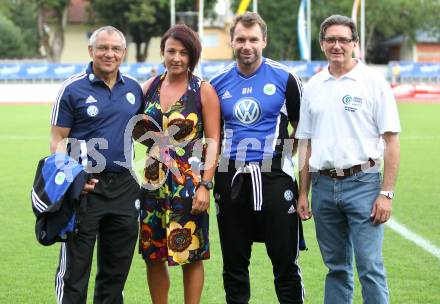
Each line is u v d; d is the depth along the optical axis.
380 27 54.38
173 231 5.23
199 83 5.36
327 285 5.29
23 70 38.31
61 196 4.74
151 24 49.91
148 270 5.49
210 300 6.14
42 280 6.70
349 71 4.98
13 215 9.59
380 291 4.94
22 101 35.75
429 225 8.73
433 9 54.78
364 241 4.96
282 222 5.34
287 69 5.43
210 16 53.12
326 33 4.96
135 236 5.27
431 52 57.09
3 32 56.78
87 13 53.00
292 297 5.47
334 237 5.18
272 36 50.16
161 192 5.26
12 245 8.02
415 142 18.08
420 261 7.18
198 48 5.27
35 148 17.14
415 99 36.16
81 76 5.14
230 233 5.45
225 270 5.57
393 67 41.47
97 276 5.37
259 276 6.81
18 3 65.69
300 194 5.39
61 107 5.07
